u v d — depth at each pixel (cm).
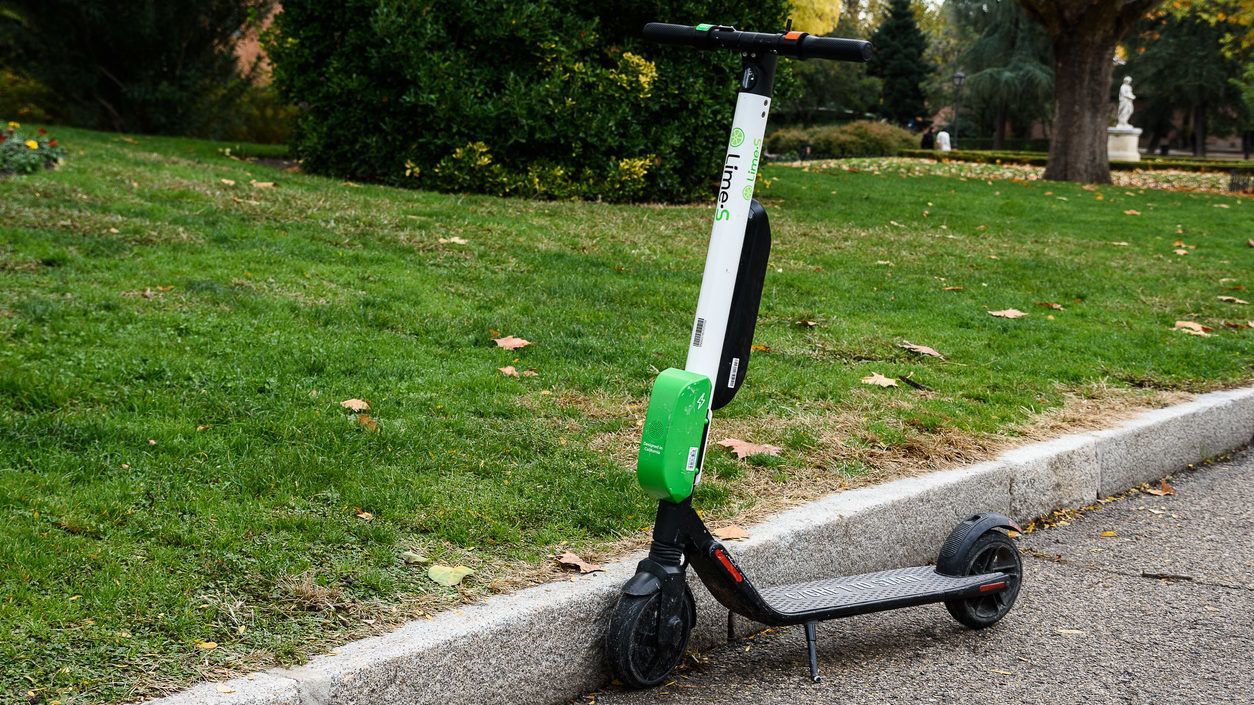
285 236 768
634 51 1223
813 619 315
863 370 591
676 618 302
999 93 4806
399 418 447
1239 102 4716
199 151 1409
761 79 299
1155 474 541
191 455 385
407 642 268
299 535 331
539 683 292
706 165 1272
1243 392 614
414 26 1109
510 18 1112
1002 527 363
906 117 5572
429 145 1152
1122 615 371
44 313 527
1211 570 416
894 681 317
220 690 243
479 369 529
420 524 349
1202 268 1052
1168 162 2908
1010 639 350
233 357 502
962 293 834
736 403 514
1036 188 1894
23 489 340
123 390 443
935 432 493
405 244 796
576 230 934
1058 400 565
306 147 1205
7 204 752
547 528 355
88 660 254
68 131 1482
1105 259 1073
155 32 1745
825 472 430
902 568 394
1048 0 2114
